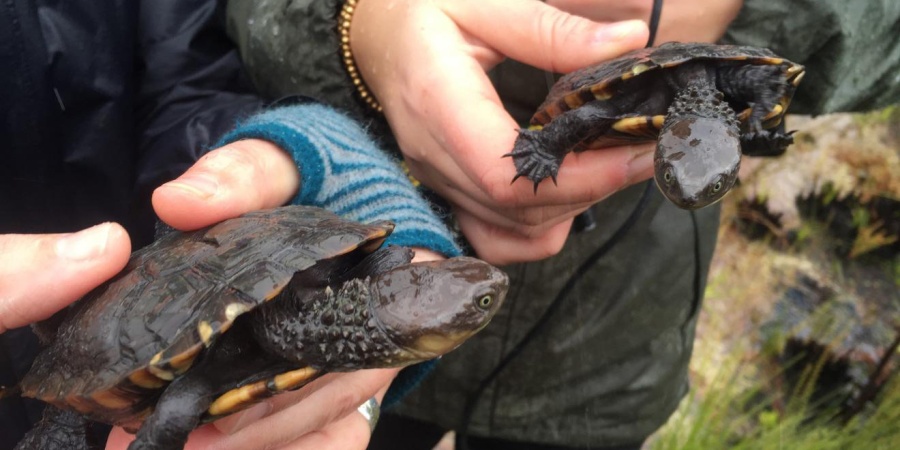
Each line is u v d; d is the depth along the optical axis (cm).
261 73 37
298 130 30
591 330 41
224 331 23
